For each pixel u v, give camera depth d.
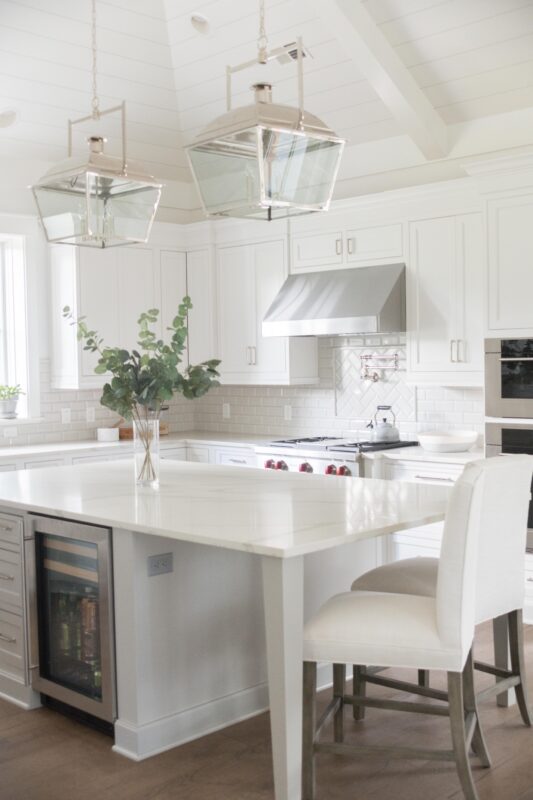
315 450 5.76
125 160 3.69
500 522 3.12
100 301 6.55
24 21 5.18
